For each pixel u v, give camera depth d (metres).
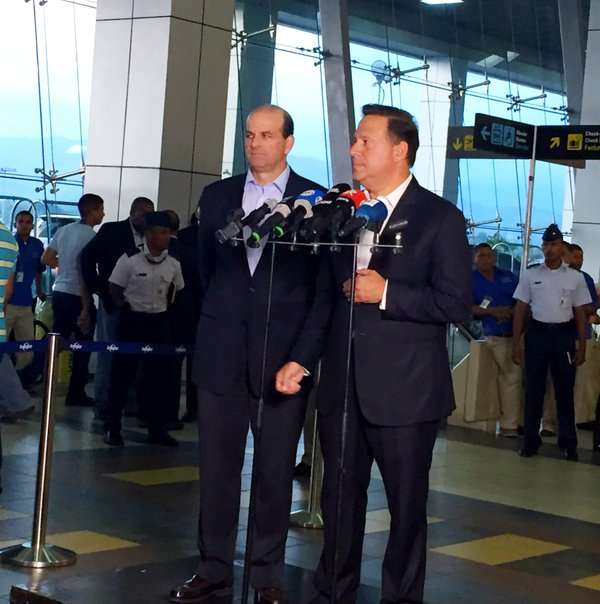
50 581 5.04
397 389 4.39
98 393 9.98
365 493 4.63
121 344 6.65
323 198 4.35
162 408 9.07
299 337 4.60
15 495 6.82
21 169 13.32
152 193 13.12
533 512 7.55
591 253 18.61
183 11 13.13
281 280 4.71
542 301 9.99
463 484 8.44
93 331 11.28
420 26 18.44
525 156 12.62
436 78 18.72
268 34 15.98
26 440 8.72
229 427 4.80
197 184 13.48
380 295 4.33
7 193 13.20
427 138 18.70
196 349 4.84
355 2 17.34
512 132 12.41
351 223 4.12
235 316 4.75
